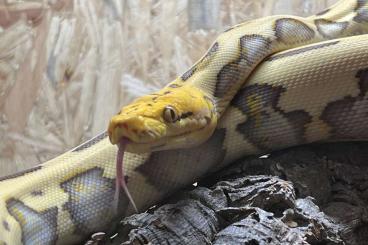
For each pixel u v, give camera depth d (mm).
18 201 1543
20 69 1886
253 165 1561
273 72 1574
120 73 1872
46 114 1873
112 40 1881
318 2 1860
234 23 1869
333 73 1555
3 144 1870
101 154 1571
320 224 1500
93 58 1880
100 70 1875
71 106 1871
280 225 1488
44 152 1863
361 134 1561
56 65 1881
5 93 1883
